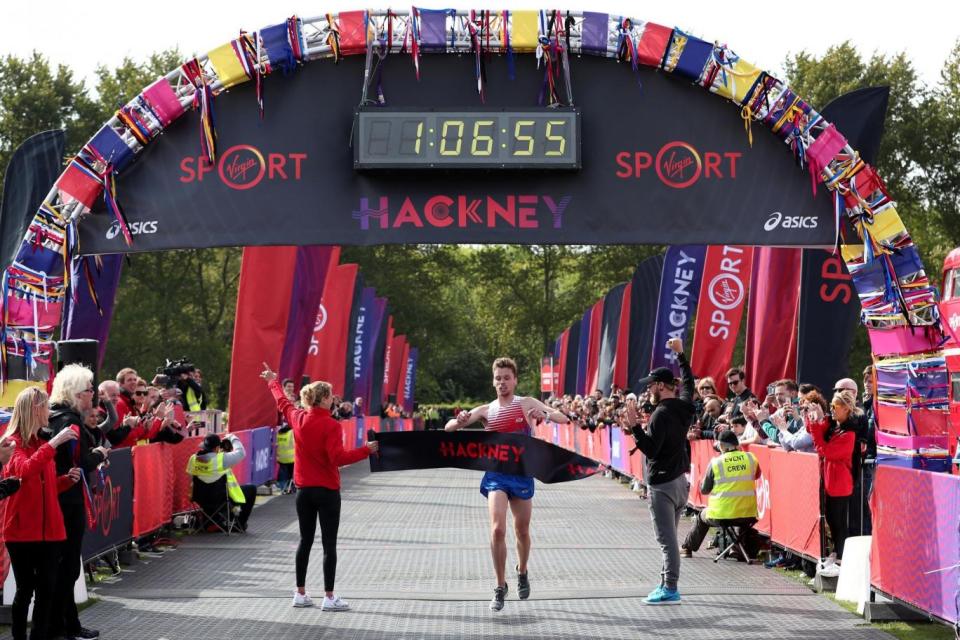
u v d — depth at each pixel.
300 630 8.23
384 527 15.39
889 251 10.19
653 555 12.37
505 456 8.95
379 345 44.62
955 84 48.38
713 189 10.47
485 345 92.12
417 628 8.30
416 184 10.36
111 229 10.33
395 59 10.48
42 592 7.28
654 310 25.30
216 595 9.77
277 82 10.43
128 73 57.28
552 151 10.23
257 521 16.23
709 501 11.84
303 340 22.84
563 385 54.66
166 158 10.38
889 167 49.34
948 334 10.16
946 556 7.36
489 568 11.39
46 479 7.30
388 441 9.09
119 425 10.57
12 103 51.78
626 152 10.48
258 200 10.37
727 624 8.38
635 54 10.35
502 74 10.52
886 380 10.33
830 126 10.27
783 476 11.13
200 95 10.24
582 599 9.51
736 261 17.91
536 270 78.12
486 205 10.37
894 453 10.27
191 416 15.91
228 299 63.00
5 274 10.02
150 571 11.26
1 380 9.83
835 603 9.26
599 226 10.43
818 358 14.23
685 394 9.52
